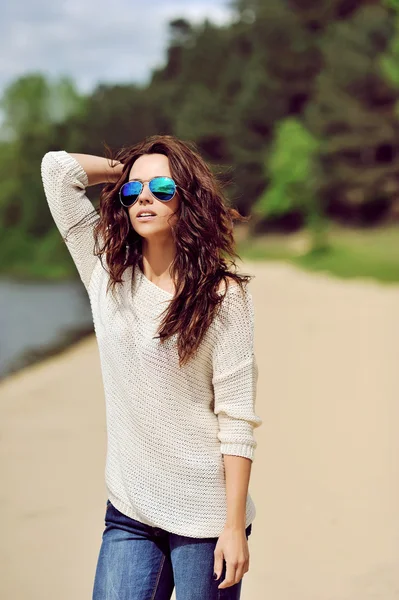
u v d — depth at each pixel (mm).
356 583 4570
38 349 19672
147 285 2662
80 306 42469
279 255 54062
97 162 2951
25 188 90125
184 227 2648
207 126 77625
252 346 2643
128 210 2762
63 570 4926
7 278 77125
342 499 5906
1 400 10172
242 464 2598
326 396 9359
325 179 65438
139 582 2619
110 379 2684
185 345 2539
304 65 74938
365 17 66562
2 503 6082
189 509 2605
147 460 2621
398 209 64812
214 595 2615
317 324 16219
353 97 64938
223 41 86375
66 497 6223
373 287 26516
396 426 7859
